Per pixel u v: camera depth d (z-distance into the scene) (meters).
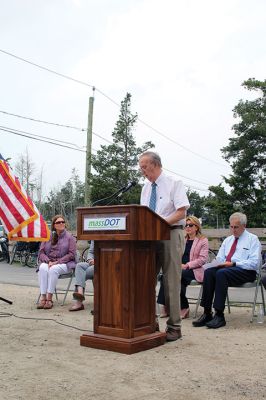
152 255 4.34
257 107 26.28
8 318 5.82
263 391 3.12
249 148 25.73
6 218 7.16
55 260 6.91
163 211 4.55
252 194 26.02
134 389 3.15
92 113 21.67
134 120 22.75
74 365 3.70
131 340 4.06
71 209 43.28
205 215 48.34
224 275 5.30
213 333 4.93
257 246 5.61
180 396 3.02
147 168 4.61
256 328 5.21
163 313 5.99
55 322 5.55
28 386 3.20
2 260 17.75
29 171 37.97
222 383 3.28
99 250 4.29
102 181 21.70
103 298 4.27
